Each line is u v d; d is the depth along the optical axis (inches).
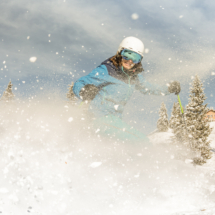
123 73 122.9
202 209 54.8
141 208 59.7
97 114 118.2
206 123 701.9
